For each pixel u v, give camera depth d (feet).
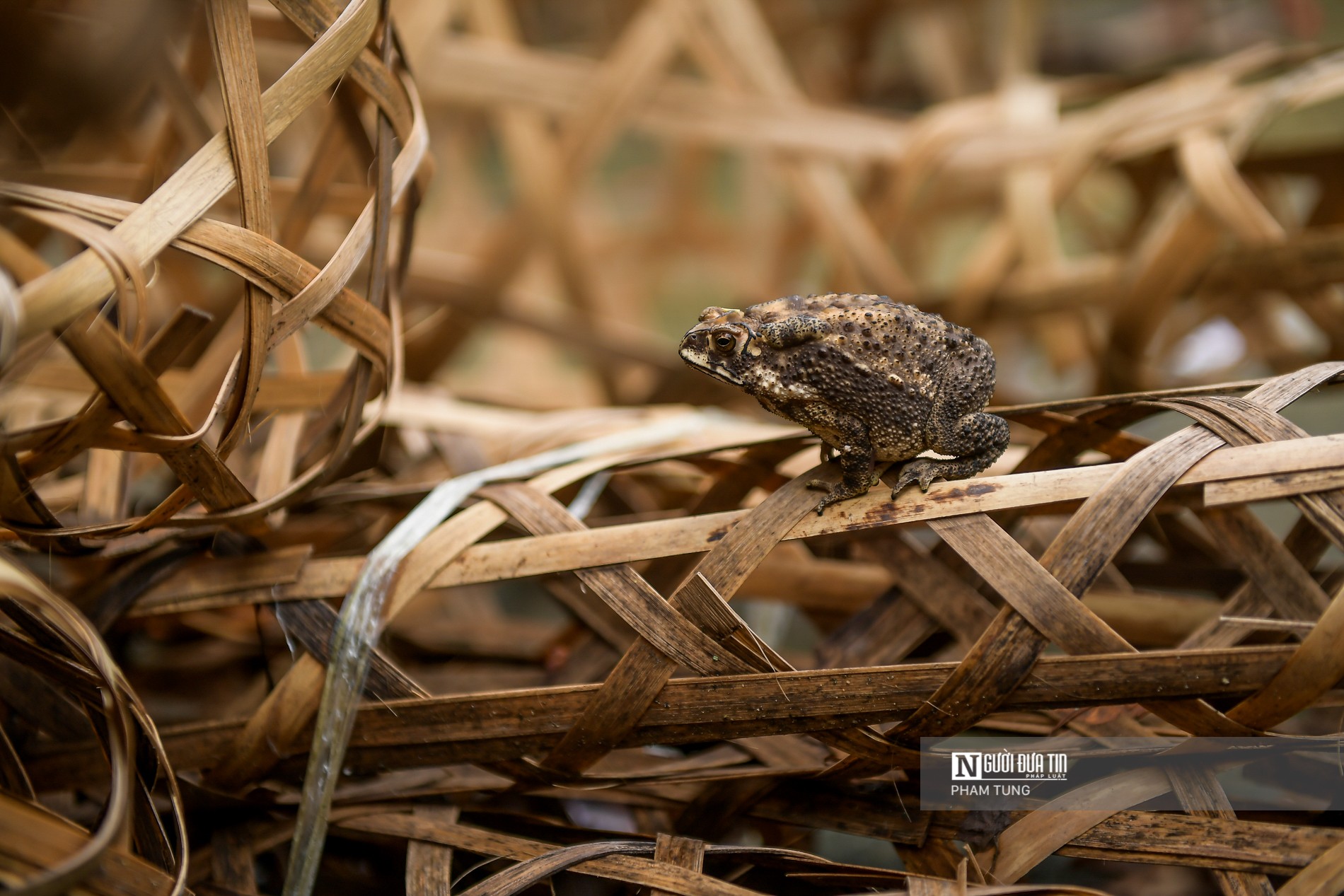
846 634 4.81
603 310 6.19
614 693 4.67
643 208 9.69
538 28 8.48
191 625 4.98
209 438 4.88
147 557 4.78
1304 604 4.72
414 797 4.76
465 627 5.03
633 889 4.71
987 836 4.69
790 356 4.73
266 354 4.66
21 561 4.84
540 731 4.68
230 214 4.98
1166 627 4.91
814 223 6.04
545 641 5.01
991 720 4.79
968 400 4.75
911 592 4.81
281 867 4.79
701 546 4.70
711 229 8.24
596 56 8.11
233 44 4.62
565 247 5.95
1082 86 5.90
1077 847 4.67
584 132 5.82
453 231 7.52
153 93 4.88
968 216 7.67
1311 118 8.34
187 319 4.63
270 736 4.71
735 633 4.67
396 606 4.72
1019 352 7.16
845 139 6.03
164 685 5.00
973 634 4.80
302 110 4.66
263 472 4.83
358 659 4.71
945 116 5.81
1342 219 5.31
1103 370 5.28
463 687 4.96
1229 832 4.65
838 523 4.69
